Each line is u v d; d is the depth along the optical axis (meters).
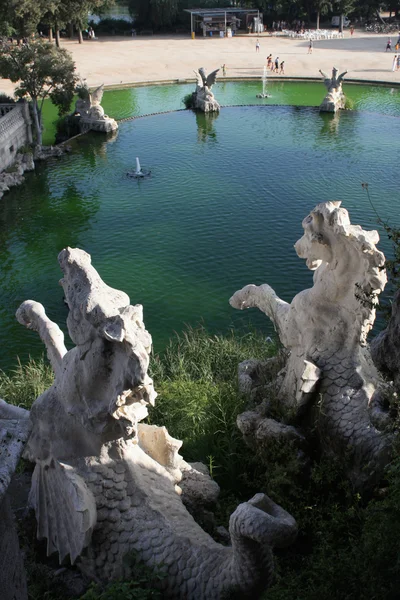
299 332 8.21
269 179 27.59
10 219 24.84
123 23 77.69
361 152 30.78
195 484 7.12
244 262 20.44
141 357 5.37
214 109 39.31
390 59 57.25
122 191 27.11
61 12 47.16
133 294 18.70
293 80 49.56
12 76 32.31
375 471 7.01
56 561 6.89
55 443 6.33
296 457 7.70
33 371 12.45
